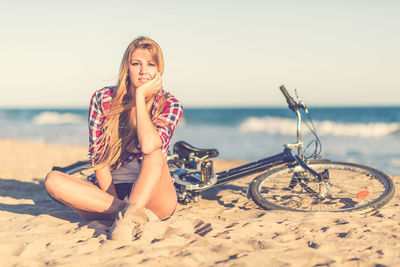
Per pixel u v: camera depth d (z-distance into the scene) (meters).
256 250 2.84
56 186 3.18
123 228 2.95
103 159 3.37
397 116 53.06
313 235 3.20
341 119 48.22
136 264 2.54
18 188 6.07
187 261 2.60
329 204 4.23
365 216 3.80
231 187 5.85
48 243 2.99
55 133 31.91
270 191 4.58
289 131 31.75
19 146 17.41
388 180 4.16
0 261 2.60
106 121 3.36
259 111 82.81
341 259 2.65
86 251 2.81
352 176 4.53
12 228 3.51
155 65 3.28
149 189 3.05
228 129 36.00
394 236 3.12
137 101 3.10
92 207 3.27
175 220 3.44
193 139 25.80
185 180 4.46
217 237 3.16
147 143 3.00
